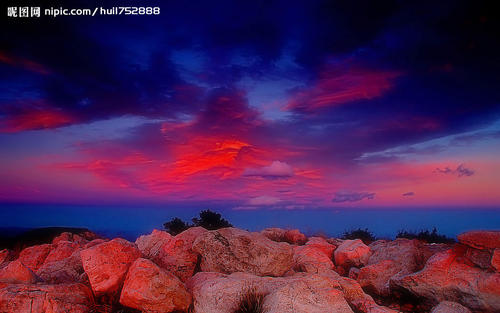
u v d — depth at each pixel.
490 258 8.73
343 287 9.29
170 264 11.01
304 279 8.33
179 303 8.27
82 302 8.38
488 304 8.23
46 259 13.25
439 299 9.04
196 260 11.33
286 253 11.06
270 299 7.89
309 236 19.69
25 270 8.92
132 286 8.00
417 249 11.70
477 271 8.80
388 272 10.97
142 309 8.06
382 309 8.17
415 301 9.72
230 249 10.86
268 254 10.70
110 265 8.95
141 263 8.41
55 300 7.94
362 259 13.10
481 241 9.08
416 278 9.45
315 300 7.71
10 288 8.01
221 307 8.10
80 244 14.69
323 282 8.37
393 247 12.05
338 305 7.68
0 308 7.63
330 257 14.98
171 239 11.83
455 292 8.78
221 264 10.75
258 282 8.90
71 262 11.06
